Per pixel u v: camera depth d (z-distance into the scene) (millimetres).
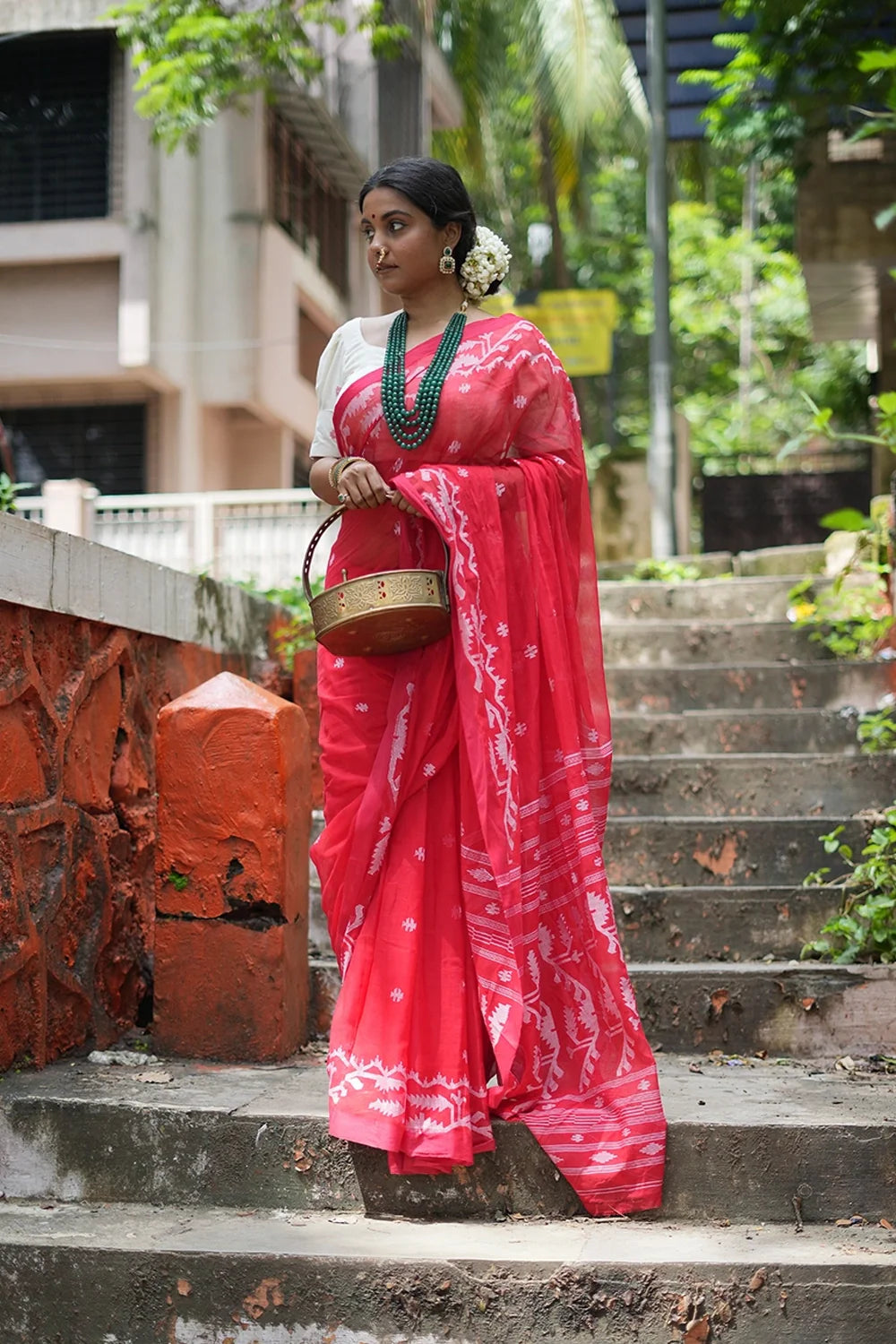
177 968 3561
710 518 13719
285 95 14625
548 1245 2752
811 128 9734
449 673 3121
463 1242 2781
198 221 14266
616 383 22516
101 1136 3066
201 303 14258
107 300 13781
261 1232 2842
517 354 3230
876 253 10141
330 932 3195
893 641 5766
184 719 3551
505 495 3188
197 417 14320
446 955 3059
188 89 10258
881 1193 2926
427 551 3203
